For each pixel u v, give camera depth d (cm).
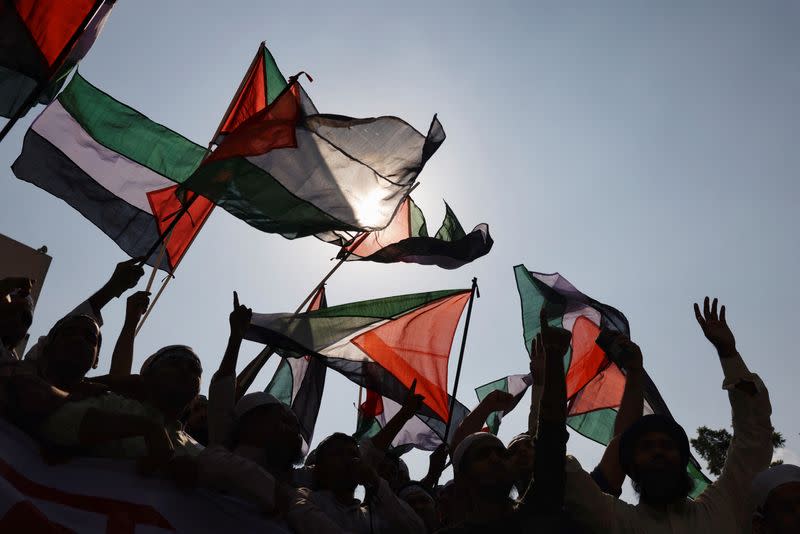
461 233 934
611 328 841
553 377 448
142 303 624
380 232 924
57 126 777
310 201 723
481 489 470
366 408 890
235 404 558
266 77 868
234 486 449
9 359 451
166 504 427
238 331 547
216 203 689
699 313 543
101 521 407
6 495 386
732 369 518
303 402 812
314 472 531
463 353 732
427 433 892
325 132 744
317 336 698
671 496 466
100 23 703
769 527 423
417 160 765
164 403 483
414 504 609
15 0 659
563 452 440
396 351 722
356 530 492
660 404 726
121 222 778
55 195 764
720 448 1533
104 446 446
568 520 453
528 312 832
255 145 716
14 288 523
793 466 434
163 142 813
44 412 423
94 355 484
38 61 654
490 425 889
